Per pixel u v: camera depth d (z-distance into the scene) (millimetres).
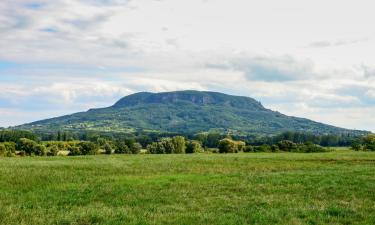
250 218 20453
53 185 32281
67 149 163375
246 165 53750
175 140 144750
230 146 125750
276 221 19906
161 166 50531
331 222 19688
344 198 26641
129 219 20094
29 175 37375
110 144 157875
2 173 38000
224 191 29547
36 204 24141
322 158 67312
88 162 55062
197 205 24281
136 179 36406
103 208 22844
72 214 21016
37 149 139375
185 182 34156
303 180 34844
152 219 20234
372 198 26500
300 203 24750
